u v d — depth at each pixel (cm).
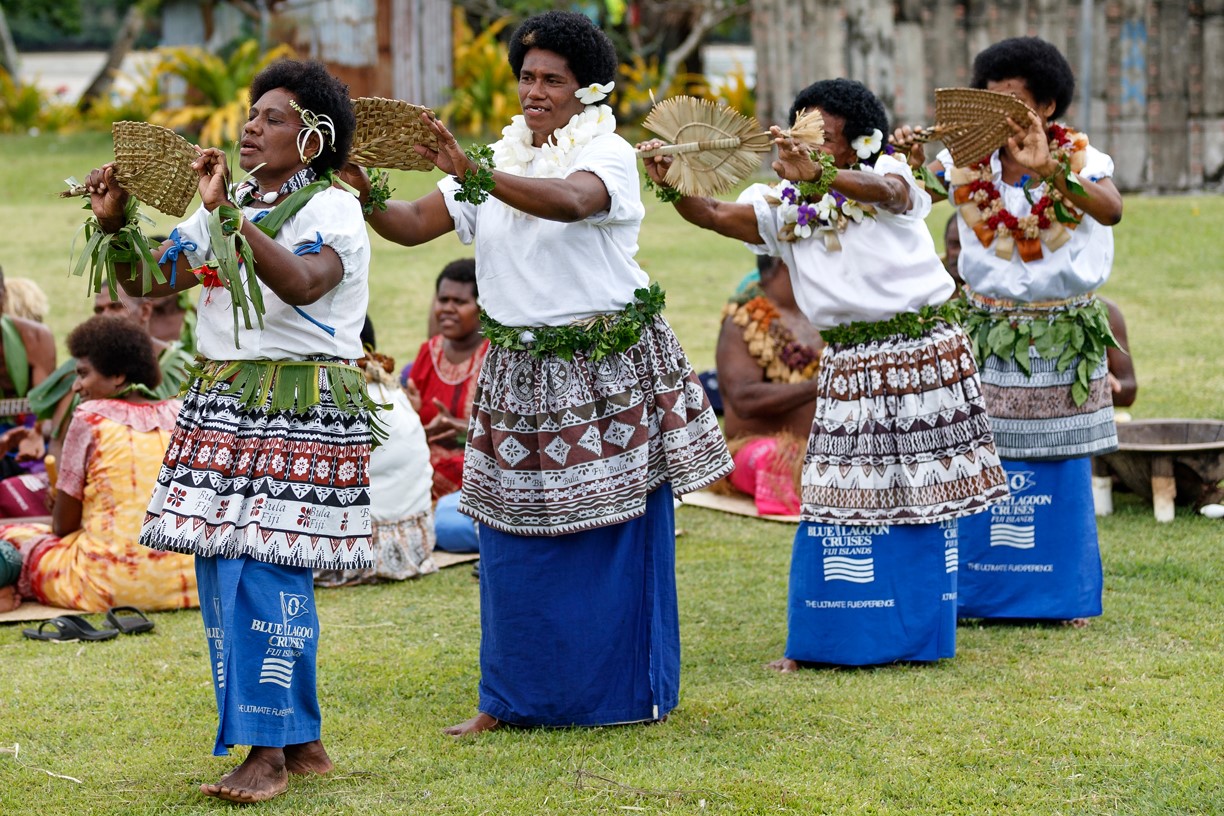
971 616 782
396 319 1612
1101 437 761
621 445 627
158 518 564
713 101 634
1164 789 556
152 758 616
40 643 775
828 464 712
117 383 849
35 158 2856
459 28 3222
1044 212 741
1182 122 2056
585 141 612
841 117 685
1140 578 829
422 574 908
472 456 645
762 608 814
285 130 552
